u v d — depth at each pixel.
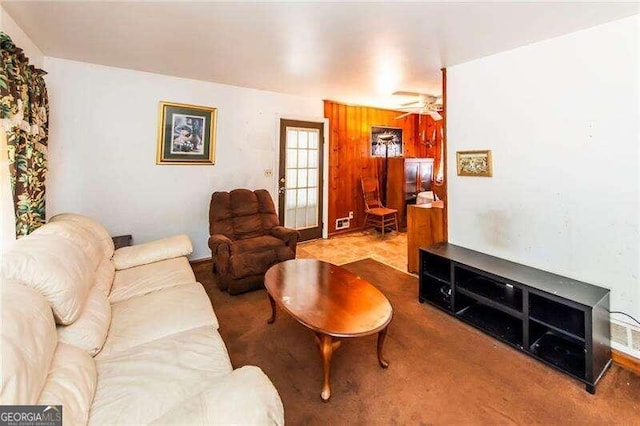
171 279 2.22
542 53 2.31
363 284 2.22
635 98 1.91
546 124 2.32
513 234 2.56
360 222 5.68
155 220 3.55
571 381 1.85
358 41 2.42
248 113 4.10
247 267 3.00
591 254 2.13
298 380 1.85
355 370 1.94
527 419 1.58
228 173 4.02
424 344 2.22
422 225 3.45
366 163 5.61
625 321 1.99
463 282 2.60
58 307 1.30
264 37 2.38
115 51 2.71
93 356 1.38
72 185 3.04
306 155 4.83
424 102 4.37
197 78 3.57
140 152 3.39
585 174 2.14
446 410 1.63
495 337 2.27
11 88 1.66
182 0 1.85
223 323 2.49
